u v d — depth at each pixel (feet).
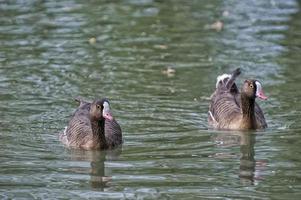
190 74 69.15
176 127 57.98
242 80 67.36
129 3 93.97
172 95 64.23
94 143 53.78
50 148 53.78
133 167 49.88
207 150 53.36
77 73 69.36
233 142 55.31
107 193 45.03
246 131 57.98
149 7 92.07
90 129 54.90
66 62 72.33
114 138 54.75
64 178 47.75
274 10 90.38
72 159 51.75
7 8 90.84
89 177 47.96
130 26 84.23
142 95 64.13
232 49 76.07
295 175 48.14
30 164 50.31
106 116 53.52
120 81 67.41
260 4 93.30
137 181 47.09
